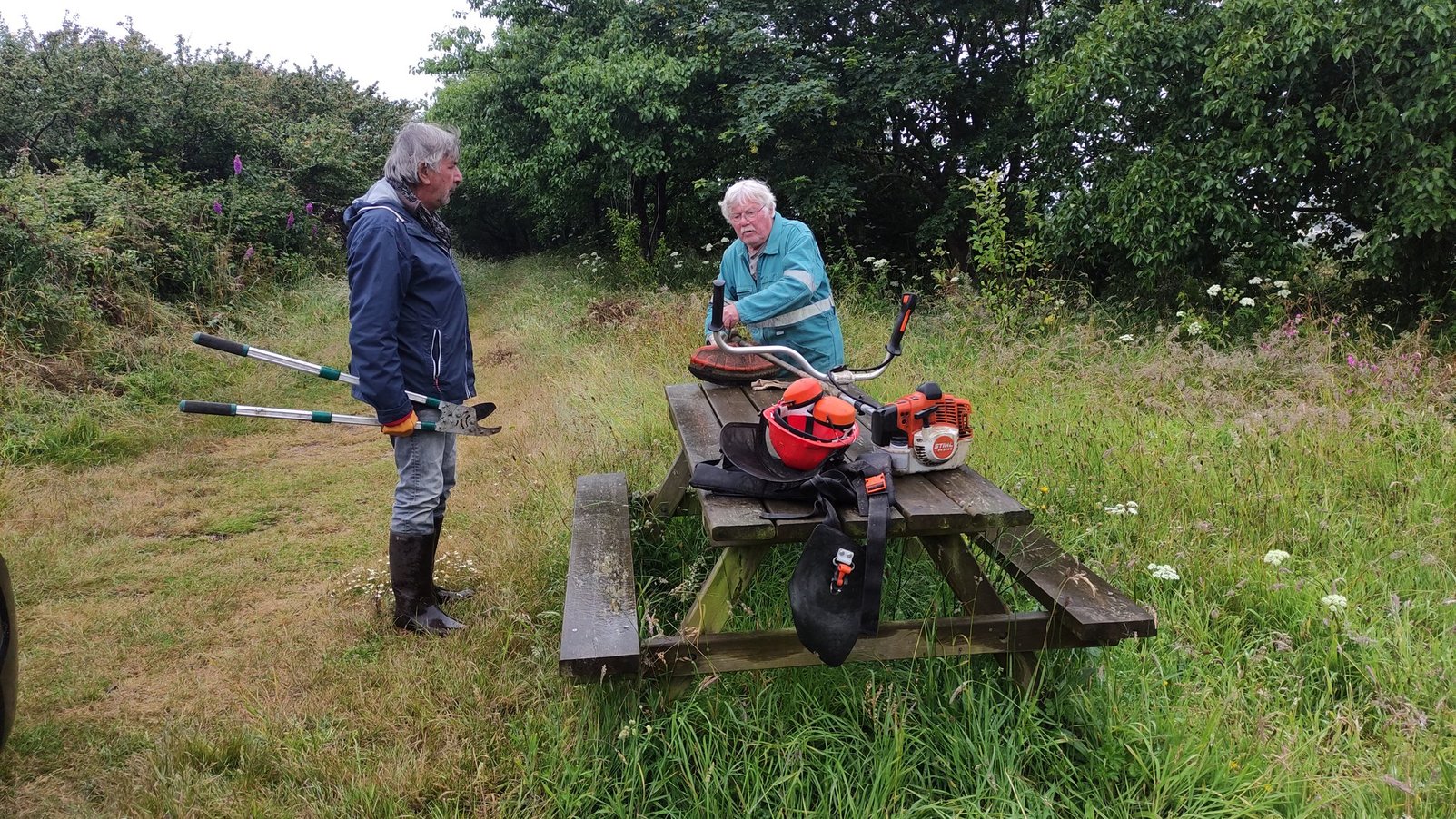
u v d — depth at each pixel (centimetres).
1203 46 738
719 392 364
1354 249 770
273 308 1070
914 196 1273
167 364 761
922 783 221
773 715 239
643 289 1152
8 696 222
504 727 258
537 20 1301
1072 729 237
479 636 312
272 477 550
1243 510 352
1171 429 455
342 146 1505
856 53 1078
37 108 1112
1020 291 781
